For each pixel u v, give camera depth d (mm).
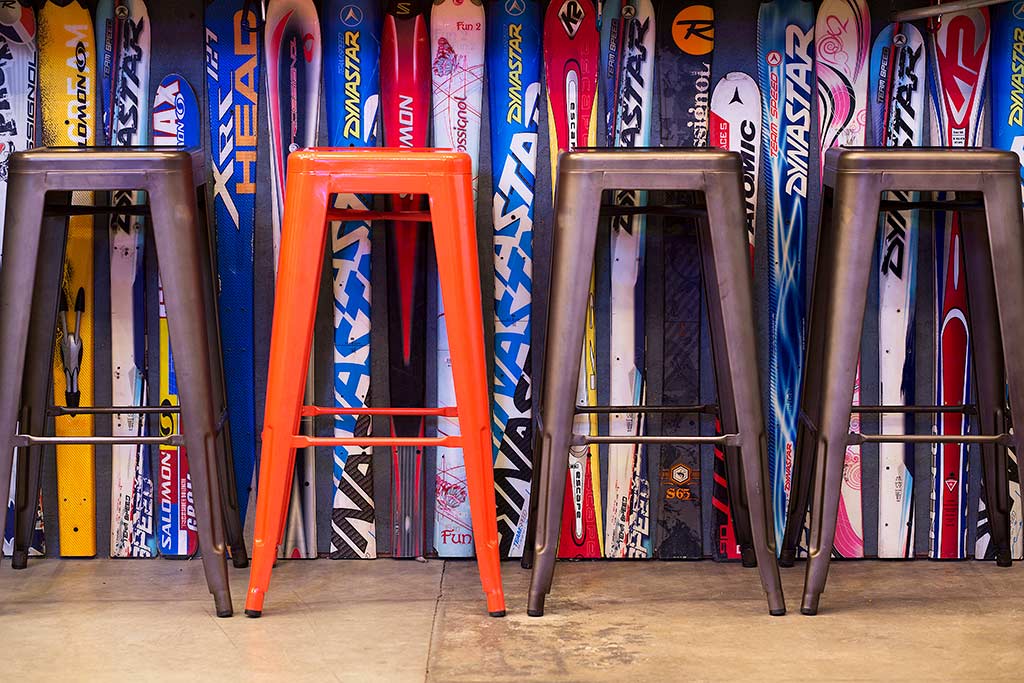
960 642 2352
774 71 2793
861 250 2445
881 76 2797
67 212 2605
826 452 2492
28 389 2715
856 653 2295
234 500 2805
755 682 2152
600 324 2855
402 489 2867
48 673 2188
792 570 2832
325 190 2422
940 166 2424
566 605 2576
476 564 2863
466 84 2787
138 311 2842
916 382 2863
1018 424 2477
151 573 2781
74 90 2805
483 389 2471
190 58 2791
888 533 2879
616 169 2434
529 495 2871
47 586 2682
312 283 2439
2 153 2814
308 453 2867
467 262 2439
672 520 2881
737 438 2492
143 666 2223
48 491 2865
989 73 2801
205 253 2703
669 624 2457
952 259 2826
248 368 2846
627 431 2875
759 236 2830
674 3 2779
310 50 2783
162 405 2861
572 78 2791
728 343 2467
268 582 2498
